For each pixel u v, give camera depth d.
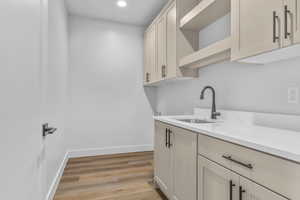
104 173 2.43
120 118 3.39
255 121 1.44
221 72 1.89
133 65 3.46
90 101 3.20
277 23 0.95
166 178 1.76
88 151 3.19
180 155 1.50
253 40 1.10
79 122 3.13
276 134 1.02
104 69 3.28
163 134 1.85
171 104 2.99
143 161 2.92
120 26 3.37
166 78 2.41
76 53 3.10
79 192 1.92
